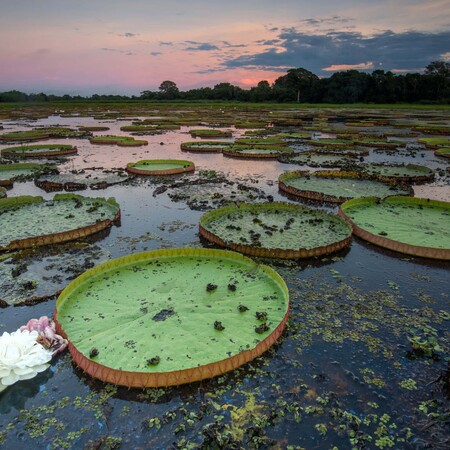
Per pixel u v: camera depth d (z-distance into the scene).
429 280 4.14
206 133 16.62
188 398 2.54
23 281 3.90
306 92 50.78
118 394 2.57
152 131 18.36
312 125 21.23
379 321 3.43
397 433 2.33
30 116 26.45
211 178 8.60
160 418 2.40
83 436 2.29
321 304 3.67
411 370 2.84
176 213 6.19
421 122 23.34
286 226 5.34
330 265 4.46
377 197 6.45
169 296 3.47
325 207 6.62
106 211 6.02
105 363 2.65
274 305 3.34
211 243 4.96
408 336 3.22
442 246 4.73
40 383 2.67
